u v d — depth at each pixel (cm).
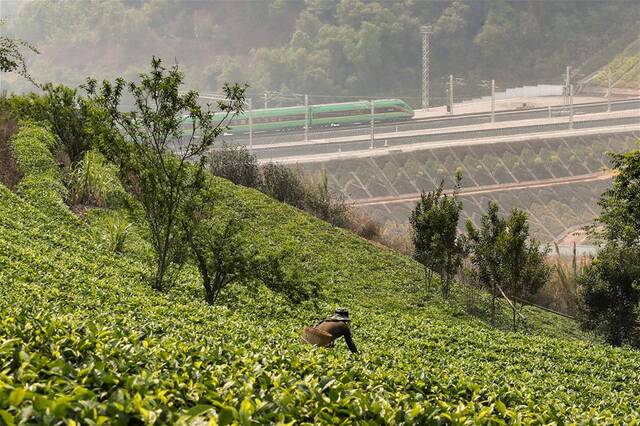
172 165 2959
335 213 6266
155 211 2977
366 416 830
